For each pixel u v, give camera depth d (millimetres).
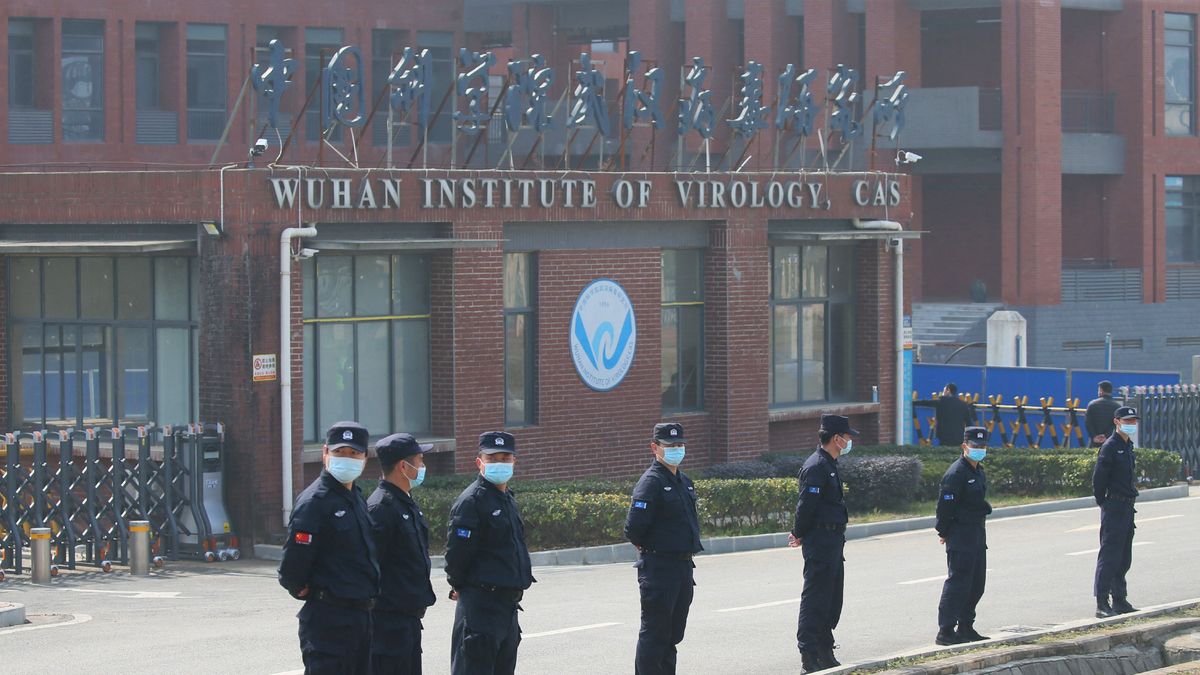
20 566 23078
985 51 54344
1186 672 14992
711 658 15789
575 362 28344
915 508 29734
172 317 25578
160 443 24750
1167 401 35094
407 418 26734
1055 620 18156
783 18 54062
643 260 29359
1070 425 36500
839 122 32500
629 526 13273
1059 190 50969
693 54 55094
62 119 52375
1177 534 25750
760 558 24203
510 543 12000
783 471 29828
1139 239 52875
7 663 15461
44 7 51625
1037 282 50438
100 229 25734
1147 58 52719
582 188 27891
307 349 25484
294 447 24562
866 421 33438
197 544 23781
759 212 30750
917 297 53906
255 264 23969
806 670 14797
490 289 26906
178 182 24375
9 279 27141
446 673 15102
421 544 11398
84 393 26562
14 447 23578
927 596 19844
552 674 14891
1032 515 29188
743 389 30672
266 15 55531
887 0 51250
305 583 10648
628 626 17484
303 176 24328
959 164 51844
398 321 26531
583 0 58156
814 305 32969
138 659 15578
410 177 25625
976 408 37750
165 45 54094
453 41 60406
